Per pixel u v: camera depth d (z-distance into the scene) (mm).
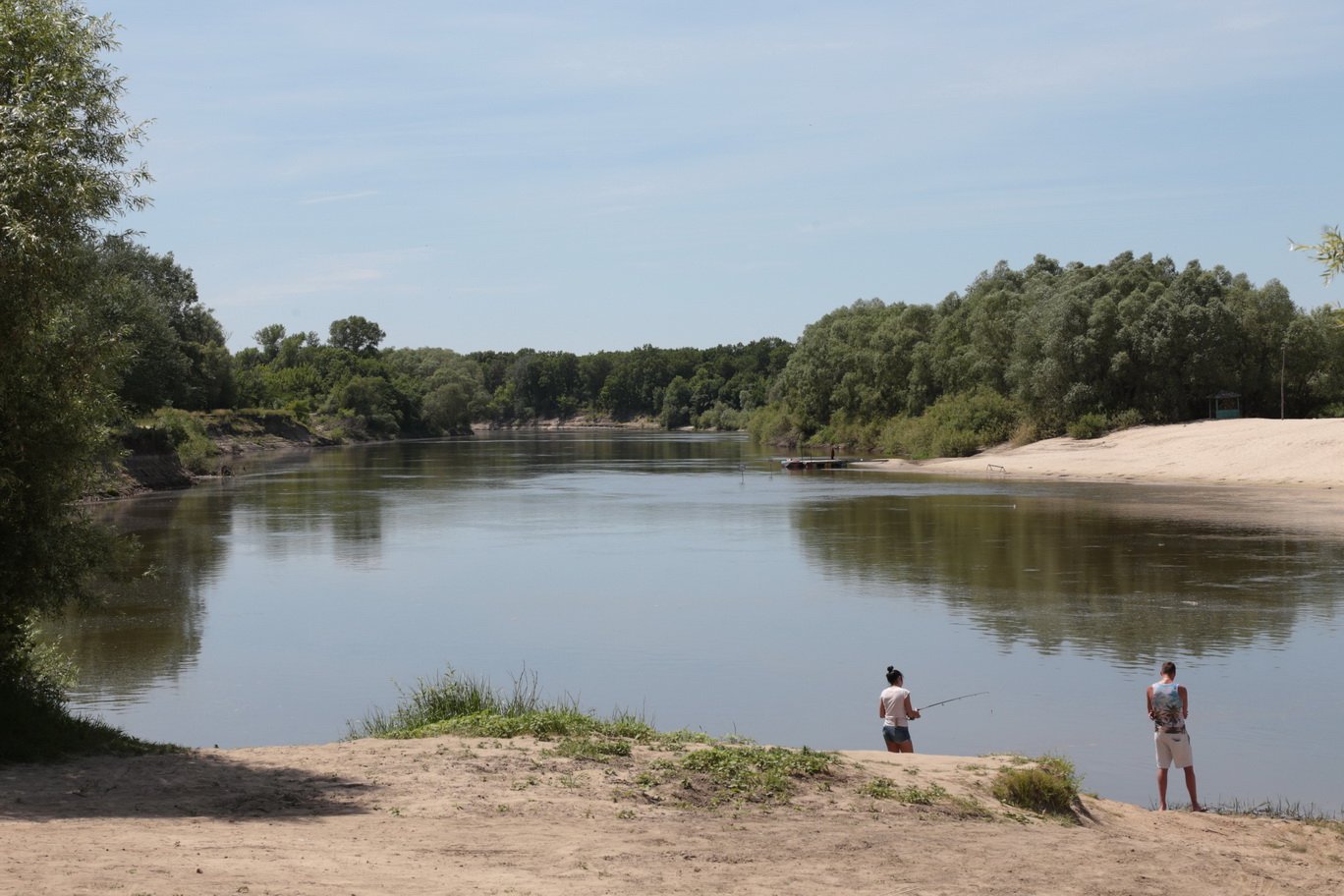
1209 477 69938
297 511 59438
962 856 10242
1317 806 16125
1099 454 84750
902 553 41938
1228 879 10539
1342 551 39938
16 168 13406
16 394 14391
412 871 8586
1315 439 73188
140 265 97250
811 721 21016
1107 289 102125
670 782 12461
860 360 127875
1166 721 15203
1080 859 10555
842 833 10789
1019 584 34875
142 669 25156
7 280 13656
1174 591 32938
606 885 8547
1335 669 23875
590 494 69750
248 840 9383
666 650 26969
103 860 8219
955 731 20125
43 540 14406
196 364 132375
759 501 63812
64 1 14797
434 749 13805
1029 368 100812
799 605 32312
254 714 21562
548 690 23422
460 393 195500
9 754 12711
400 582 36969
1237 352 94875
